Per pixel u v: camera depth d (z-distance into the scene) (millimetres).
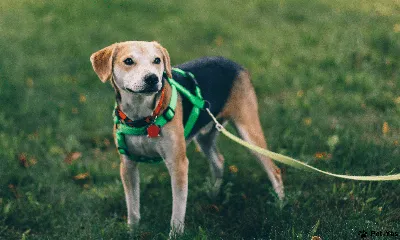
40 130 6066
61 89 7117
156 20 10133
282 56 7984
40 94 6930
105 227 4203
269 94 6867
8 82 7168
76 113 6520
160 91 3676
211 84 4250
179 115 3838
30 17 10250
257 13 10375
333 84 6867
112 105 6676
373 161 4895
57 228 4352
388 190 4414
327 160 4992
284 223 4078
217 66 4395
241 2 11133
